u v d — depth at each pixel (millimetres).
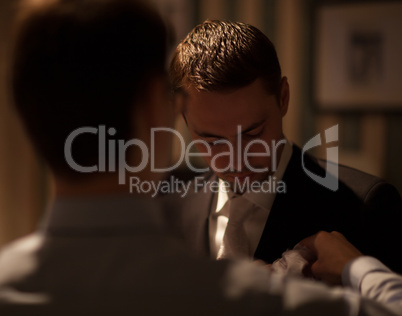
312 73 3305
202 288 510
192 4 3412
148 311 497
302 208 1146
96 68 512
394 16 3141
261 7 3344
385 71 3193
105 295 502
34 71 520
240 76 1023
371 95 3230
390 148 3236
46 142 532
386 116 3221
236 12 3379
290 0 3295
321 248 906
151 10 538
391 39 3164
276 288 519
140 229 539
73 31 512
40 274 520
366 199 1111
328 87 3293
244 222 1173
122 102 522
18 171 3891
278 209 1151
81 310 498
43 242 544
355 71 3242
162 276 513
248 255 1158
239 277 521
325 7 3250
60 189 559
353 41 3229
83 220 538
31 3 536
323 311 506
